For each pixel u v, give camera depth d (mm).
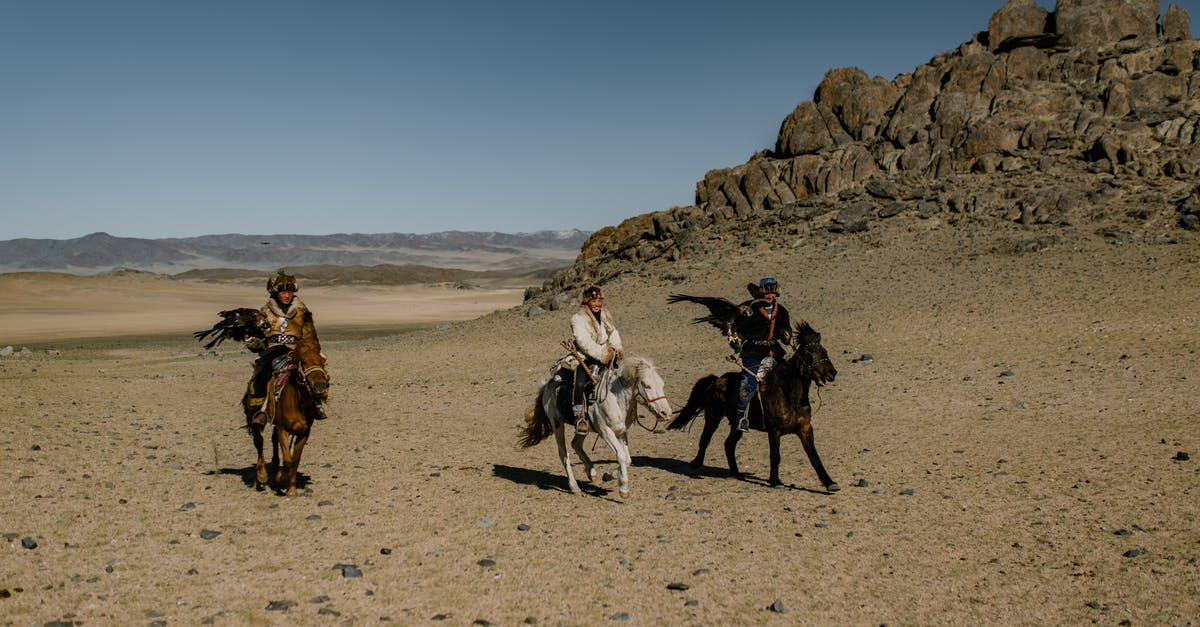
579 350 10516
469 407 19594
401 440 15133
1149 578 7512
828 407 17359
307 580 7395
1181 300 28344
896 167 56281
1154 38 57906
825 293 39312
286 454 10102
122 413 17750
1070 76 57188
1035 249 40156
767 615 6777
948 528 9133
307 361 9953
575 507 10133
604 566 7891
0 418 15656
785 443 14445
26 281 165500
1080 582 7465
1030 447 13078
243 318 10109
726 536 8883
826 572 7773
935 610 6891
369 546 8406
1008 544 8562
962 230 46062
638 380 9844
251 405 10344
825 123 61594
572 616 6695
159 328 80125
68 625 6215
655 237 62531
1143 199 43031
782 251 50125
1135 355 20859
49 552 7887
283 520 9305
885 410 16766
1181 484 10562
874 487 11094
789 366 10875
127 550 8062
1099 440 13273
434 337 44188
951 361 22344
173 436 14891
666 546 8523
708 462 13133
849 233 50250
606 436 10438
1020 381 18859
